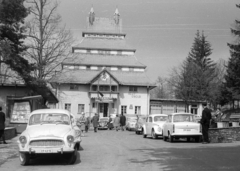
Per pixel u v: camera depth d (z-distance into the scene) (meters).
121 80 63.88
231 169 9.84
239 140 20.27
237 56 48.09
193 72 59.47
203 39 79.00
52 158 12.51
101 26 76.31
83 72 64.19
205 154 13.43
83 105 61.03
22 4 27.86
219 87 56.41
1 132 18.20
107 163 11.34
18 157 13.18
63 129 11.43
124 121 40.72
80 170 9.98
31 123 12.42
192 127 19.83
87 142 20.67
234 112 53.69
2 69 32.59
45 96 35.47
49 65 37.91
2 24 27.61
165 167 10.36
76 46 69.88
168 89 71.12
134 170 9.91
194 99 58.34
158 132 23.83
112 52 70.00
